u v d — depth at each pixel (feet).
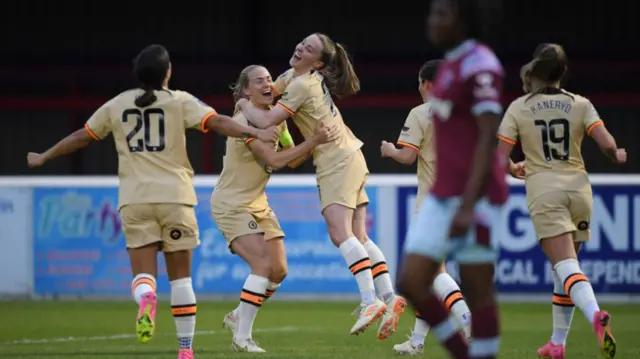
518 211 137.28
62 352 86.48
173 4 253.44
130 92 70.49
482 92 52.65
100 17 254.06
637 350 88.38
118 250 141.08
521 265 137.49
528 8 247.29
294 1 252.62
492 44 248.52
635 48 245.24
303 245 139.23
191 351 73.20
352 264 82.89
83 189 141.38
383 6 251.19
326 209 84.33
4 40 255.09
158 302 139.03
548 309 129.39
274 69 252.62
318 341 96.53
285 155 82.07
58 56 254.47
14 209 142.41
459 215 51.52
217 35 253.44
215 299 140.05
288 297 139.85
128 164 70.23
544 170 74.18
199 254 140.26
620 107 243.40
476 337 55.16
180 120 69.92
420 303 55.98
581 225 74.69
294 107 83.10
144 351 87.15
